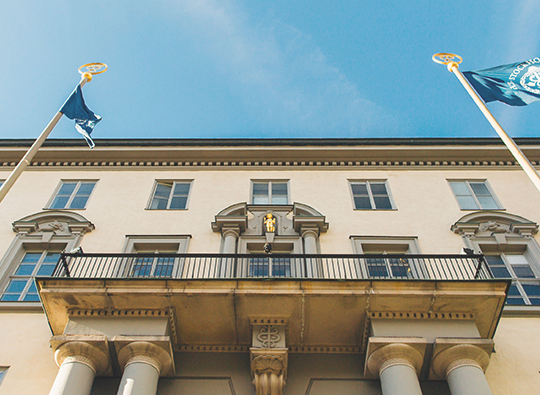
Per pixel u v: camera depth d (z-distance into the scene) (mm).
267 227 18438
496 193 20797
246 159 22578
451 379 12211
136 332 12781
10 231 18734
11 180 13688
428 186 21062
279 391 12320
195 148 22438
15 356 14000
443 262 16438
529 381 13375
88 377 12211
